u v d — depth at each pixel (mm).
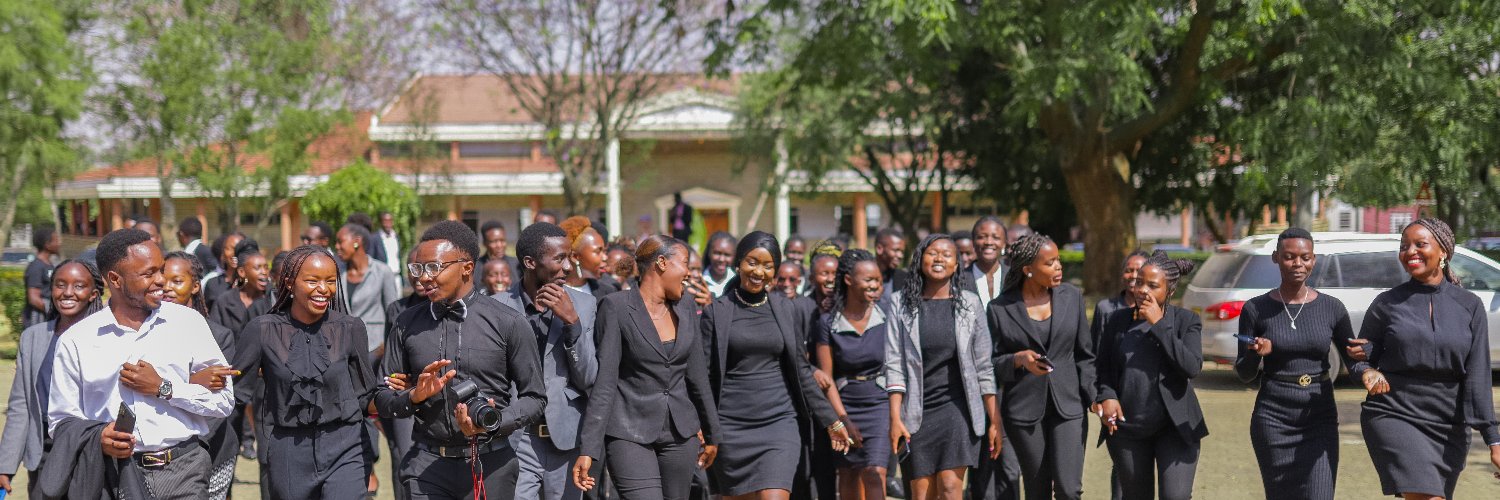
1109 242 21094
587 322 5707
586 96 30922
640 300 5422
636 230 50188
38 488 4477
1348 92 16500
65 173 22906
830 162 28938
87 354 4543
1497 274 11906
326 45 27203
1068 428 6008
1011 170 24594
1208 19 17328
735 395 5637
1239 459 8664
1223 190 23734
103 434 4445
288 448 5023
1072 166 20906
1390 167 19344
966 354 5914
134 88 25391
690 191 50094
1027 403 6016
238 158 29031
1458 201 22969
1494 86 18172
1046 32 16469
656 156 50250
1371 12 15891
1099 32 15586
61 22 21672
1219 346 11789
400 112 39344
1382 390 5359
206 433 4793
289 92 26453
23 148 19953
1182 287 22281
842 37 16875
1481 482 7695
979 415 5887
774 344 5629
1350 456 8633
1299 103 16594
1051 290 6148
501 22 27562
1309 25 16531
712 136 42312
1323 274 11734
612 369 5312
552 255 5719
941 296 5996
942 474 5941
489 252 8383
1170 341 5734
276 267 7141
